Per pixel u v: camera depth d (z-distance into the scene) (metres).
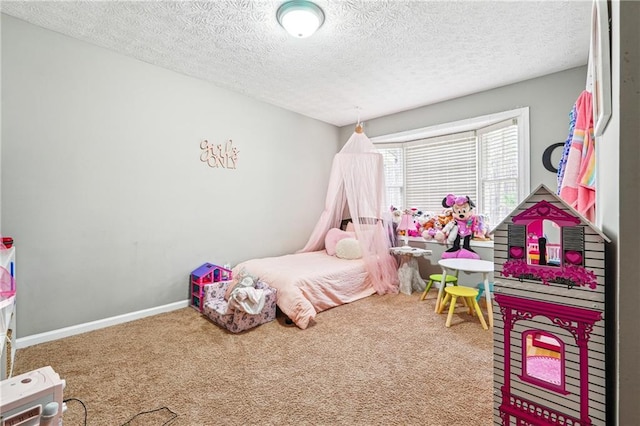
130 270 2.78
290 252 4.27
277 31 2.31
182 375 1.86
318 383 1.78
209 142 3.33
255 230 3.82
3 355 1.57
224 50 2.61
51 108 2.34
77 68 2.45
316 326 2.63
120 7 2.05
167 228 3.02
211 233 3.38
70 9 2.08
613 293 0.81
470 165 3.88
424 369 1.93
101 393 1.67
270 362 2.02
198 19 2.17
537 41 2.45
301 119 4.38
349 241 3.86
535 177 3.14
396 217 4.23
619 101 0.69
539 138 3.11
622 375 0.70
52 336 2.35
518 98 3.24
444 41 2.45
